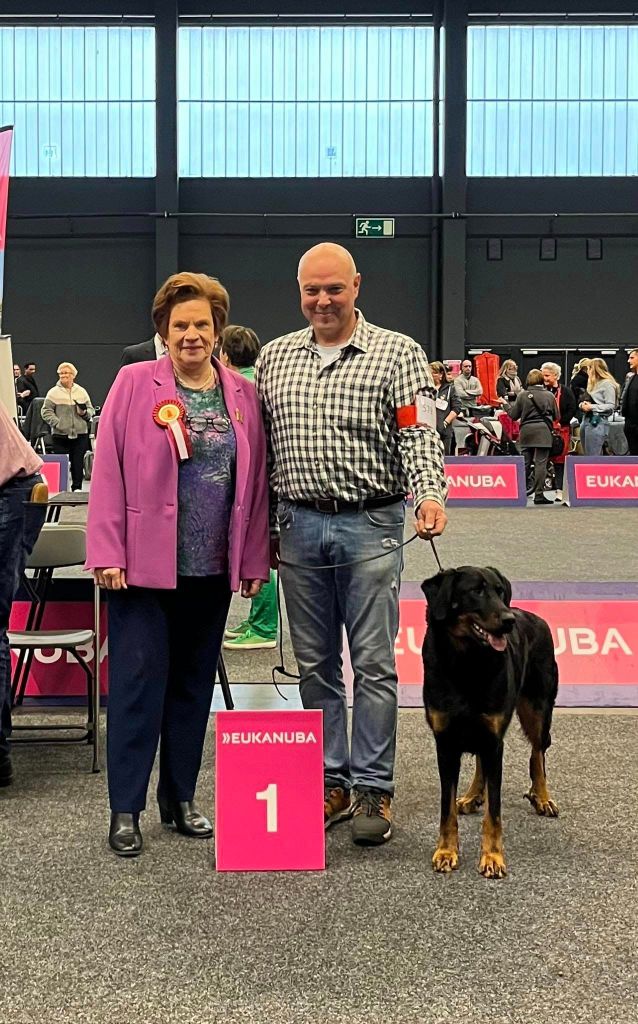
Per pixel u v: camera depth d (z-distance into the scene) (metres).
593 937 2.86
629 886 3.21
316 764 3.43
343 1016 2.45
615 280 22.20
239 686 5.43
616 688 5.31
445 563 9.06
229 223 22.16
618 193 21.92
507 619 3.10
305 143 21.94
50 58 21.55
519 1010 2.47
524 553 9.66
